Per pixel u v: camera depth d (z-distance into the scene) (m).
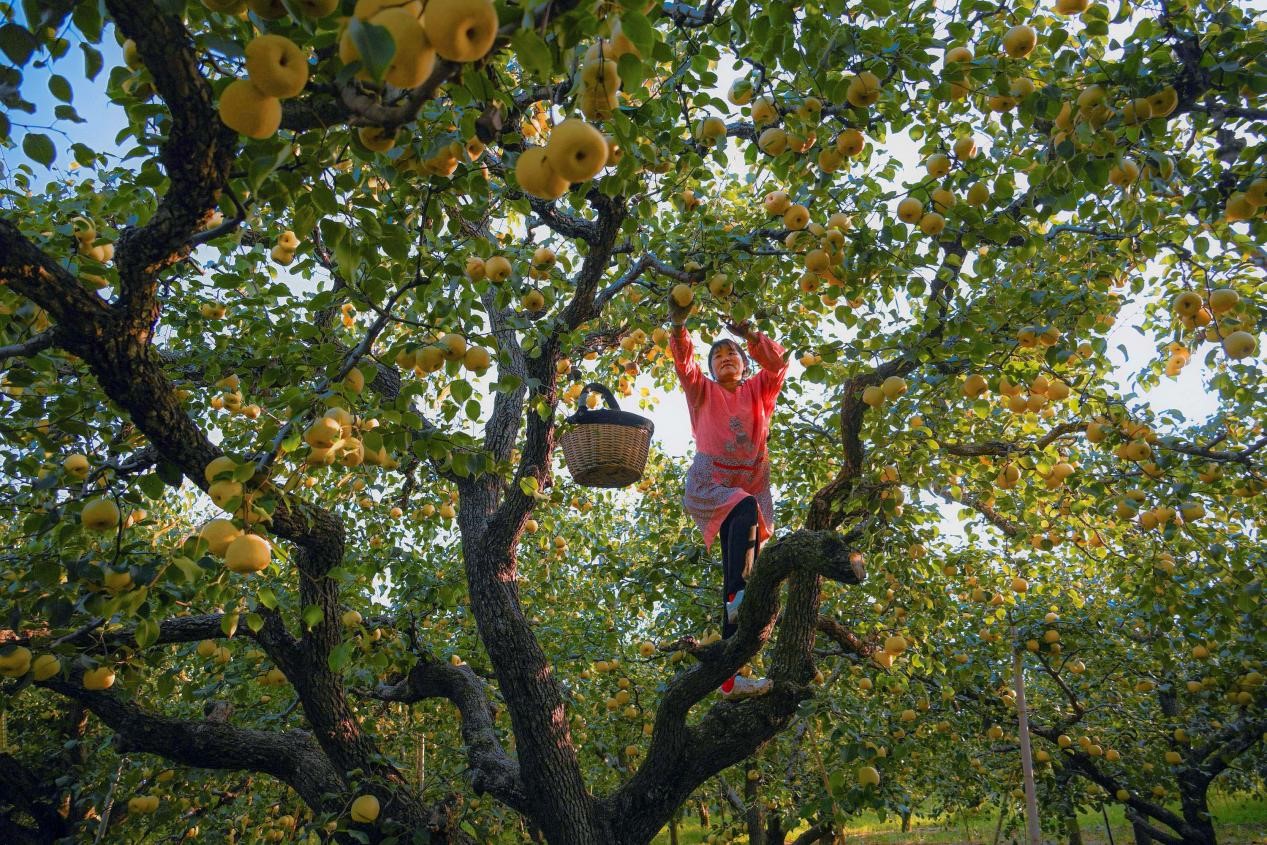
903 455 4.13
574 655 6.61
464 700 5.05
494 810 5.32
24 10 1.57
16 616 2.53
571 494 6.69
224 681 4.52
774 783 6.50
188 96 1.66
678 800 4.29
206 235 2.02
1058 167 2.71
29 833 5.23
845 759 4.18
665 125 3.08
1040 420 5.46
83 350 2.24
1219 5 2.72
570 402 5.91
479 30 1.18
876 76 2.54
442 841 4.01
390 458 2.95
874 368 4.27
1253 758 8.46
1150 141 3.09
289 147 1.46
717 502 3.97
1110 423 4.06
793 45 2.47
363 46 1.09
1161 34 2.62
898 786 6.29
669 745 4.25
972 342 3.36
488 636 4.45
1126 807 8.04
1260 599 4.77
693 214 3.90
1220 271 3.82
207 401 4.48
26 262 2.04
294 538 3.66
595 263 3.75
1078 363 3.95
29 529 2.56
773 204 3.11
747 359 4.87
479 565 4.62
